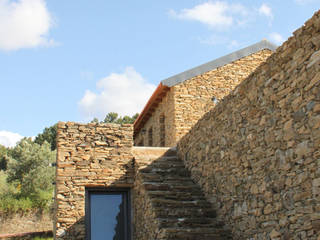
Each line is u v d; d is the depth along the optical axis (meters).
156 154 10.82
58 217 9.32
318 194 5.26
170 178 9.41
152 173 9.50
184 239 7.17
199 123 9.52
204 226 7.70
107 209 9.98
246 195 7.11
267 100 6.68
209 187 8.61
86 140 10.07
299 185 5.68
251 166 7.03
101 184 9.84
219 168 8.24
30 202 24.08
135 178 9.94
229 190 7.73
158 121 14.93
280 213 6.07
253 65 14.24
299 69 5.87
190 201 8.42
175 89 13.22
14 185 28.23
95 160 9.99
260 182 6.69
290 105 6.03
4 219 22.86
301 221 5.56
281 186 6.10
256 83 7.06
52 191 27.14
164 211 7.91
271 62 6.62
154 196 8.41
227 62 13.97
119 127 10.42
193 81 13.47
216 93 13.57
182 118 13.01
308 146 5.54
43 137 44.03
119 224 9.95
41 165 28.69
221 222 7.89
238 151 7.52
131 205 10.00
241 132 7.48
